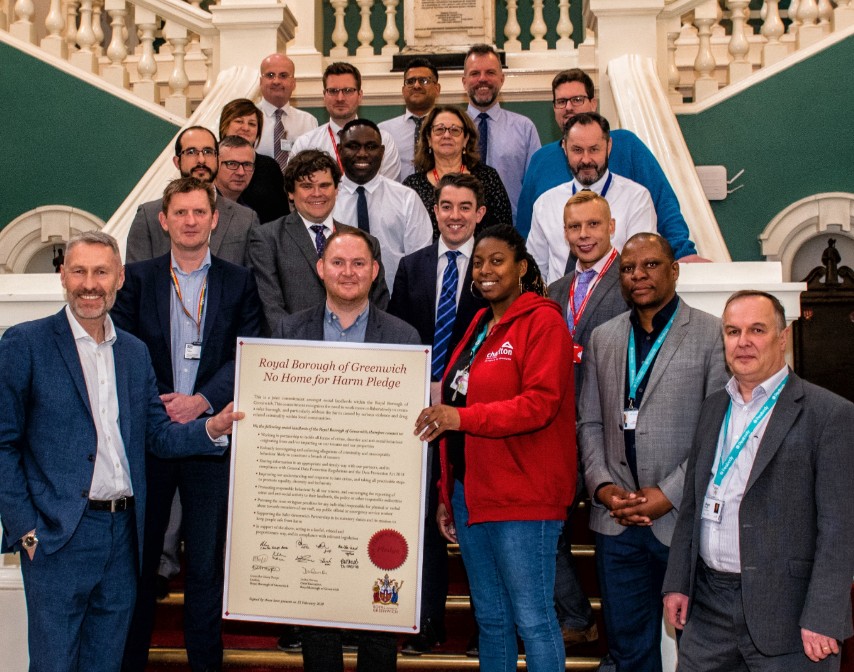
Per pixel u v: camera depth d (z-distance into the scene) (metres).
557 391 2.83
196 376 3.44
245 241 4.02
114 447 2.98
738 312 2.67
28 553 2.87
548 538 2.92
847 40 6.53
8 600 3.68
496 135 5.46
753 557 2.60
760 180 6.65
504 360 2.96
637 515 2.97
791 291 3.51
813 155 6.59
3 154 7.15
